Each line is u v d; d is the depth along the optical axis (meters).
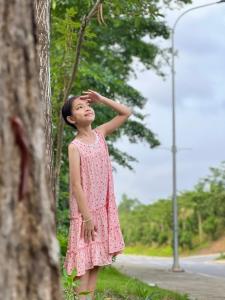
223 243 59.81
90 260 4.85
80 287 4.92
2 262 2.18
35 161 2.35
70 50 9.80
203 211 59.25
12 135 2.28
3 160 2.23
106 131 5.15
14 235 2.24
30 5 2.45
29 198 2.32
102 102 5.08
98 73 21.94
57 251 2.38
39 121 2.40
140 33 24.61
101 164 4.92
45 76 6.32
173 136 24.86
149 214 78.88
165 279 18.05
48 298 2.30
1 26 2.33
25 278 2.26
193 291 13.47
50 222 2.37
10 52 2.33
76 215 4.88
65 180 19.33
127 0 8.47
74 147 4.83
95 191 4.87
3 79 2.30
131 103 24.08
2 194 2.22
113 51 26.19
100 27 23.47
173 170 24.77
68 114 4.94
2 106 2.27
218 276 20.08
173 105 25.05
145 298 7.93
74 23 9.55
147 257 52.66
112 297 9.15
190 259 42.16
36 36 2.52
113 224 4.96
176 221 24.38
